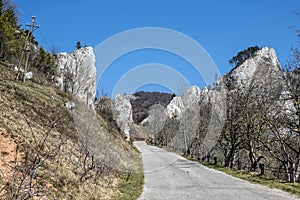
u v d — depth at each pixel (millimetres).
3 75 34156
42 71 55188
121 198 15094
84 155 20703
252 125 29547
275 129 25891
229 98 34000
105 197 14195
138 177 23250
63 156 16438
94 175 17328
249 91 32281
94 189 14539
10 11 58375
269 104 29203
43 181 11266
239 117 31891
